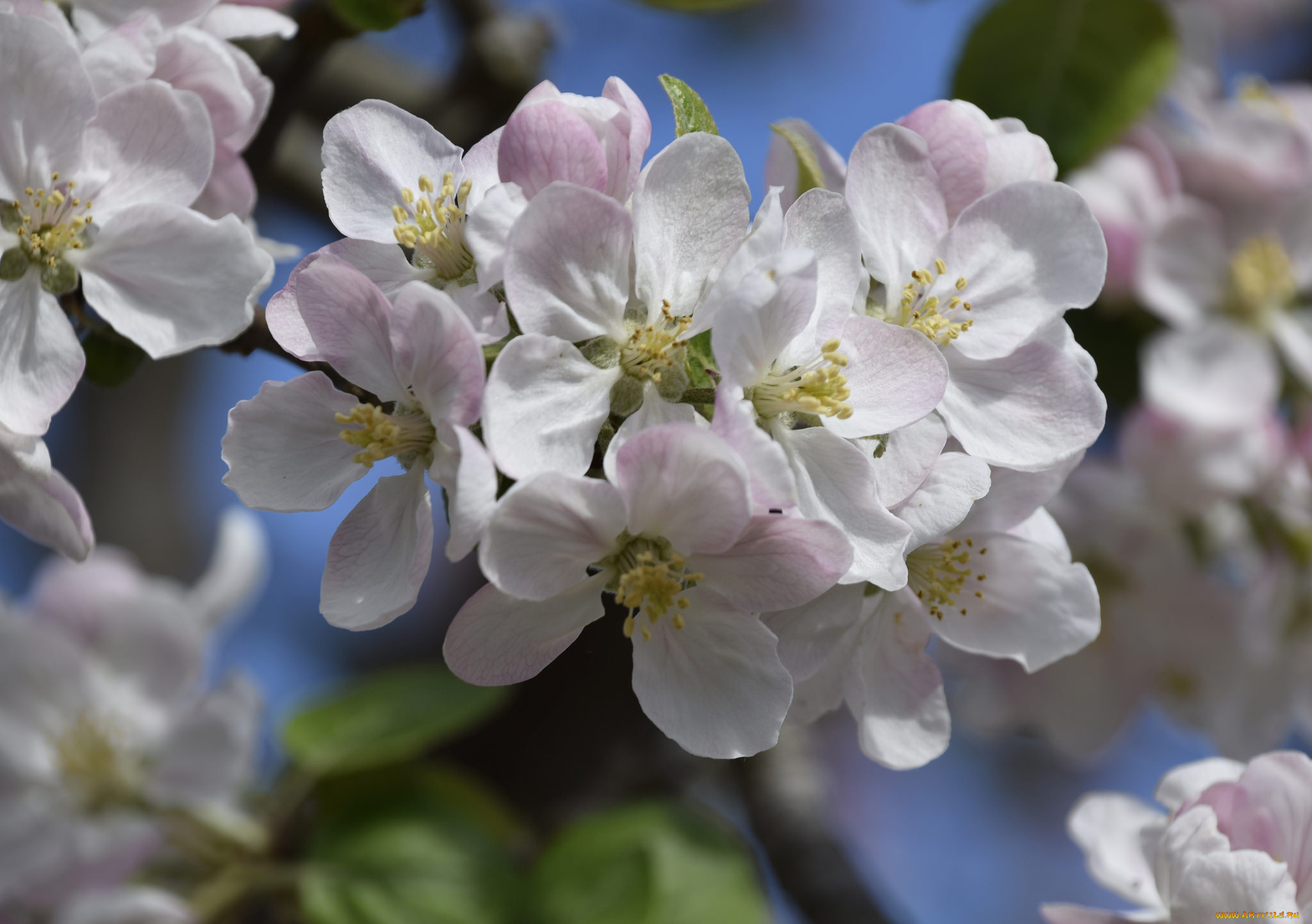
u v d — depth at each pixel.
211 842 0.49
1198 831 0.38
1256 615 0.50
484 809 0.50
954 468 0.38
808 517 0.37
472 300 0.37
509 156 0.37
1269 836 0.38
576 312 0.37
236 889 0.49
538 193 0.36
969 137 0.39
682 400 0.37
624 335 0.37
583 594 0.37
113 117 0.39
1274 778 0.38
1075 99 0.50
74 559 0.39
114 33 0.39
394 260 0.38
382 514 0.38
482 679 0.37
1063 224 0.39
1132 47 0.50
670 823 0.50
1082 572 0.40
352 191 0.38
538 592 0.37
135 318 0.39
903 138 0.39
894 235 0.39
